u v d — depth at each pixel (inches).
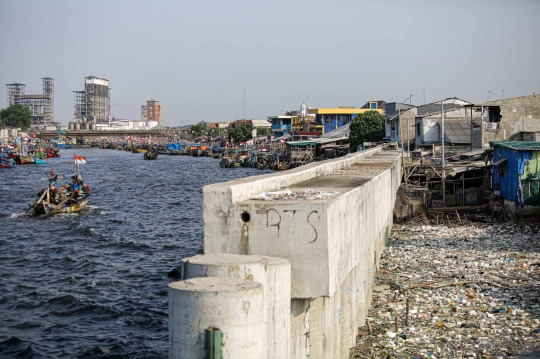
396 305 820.0
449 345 661.9
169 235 1596.9
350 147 3639.3
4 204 2234.3
